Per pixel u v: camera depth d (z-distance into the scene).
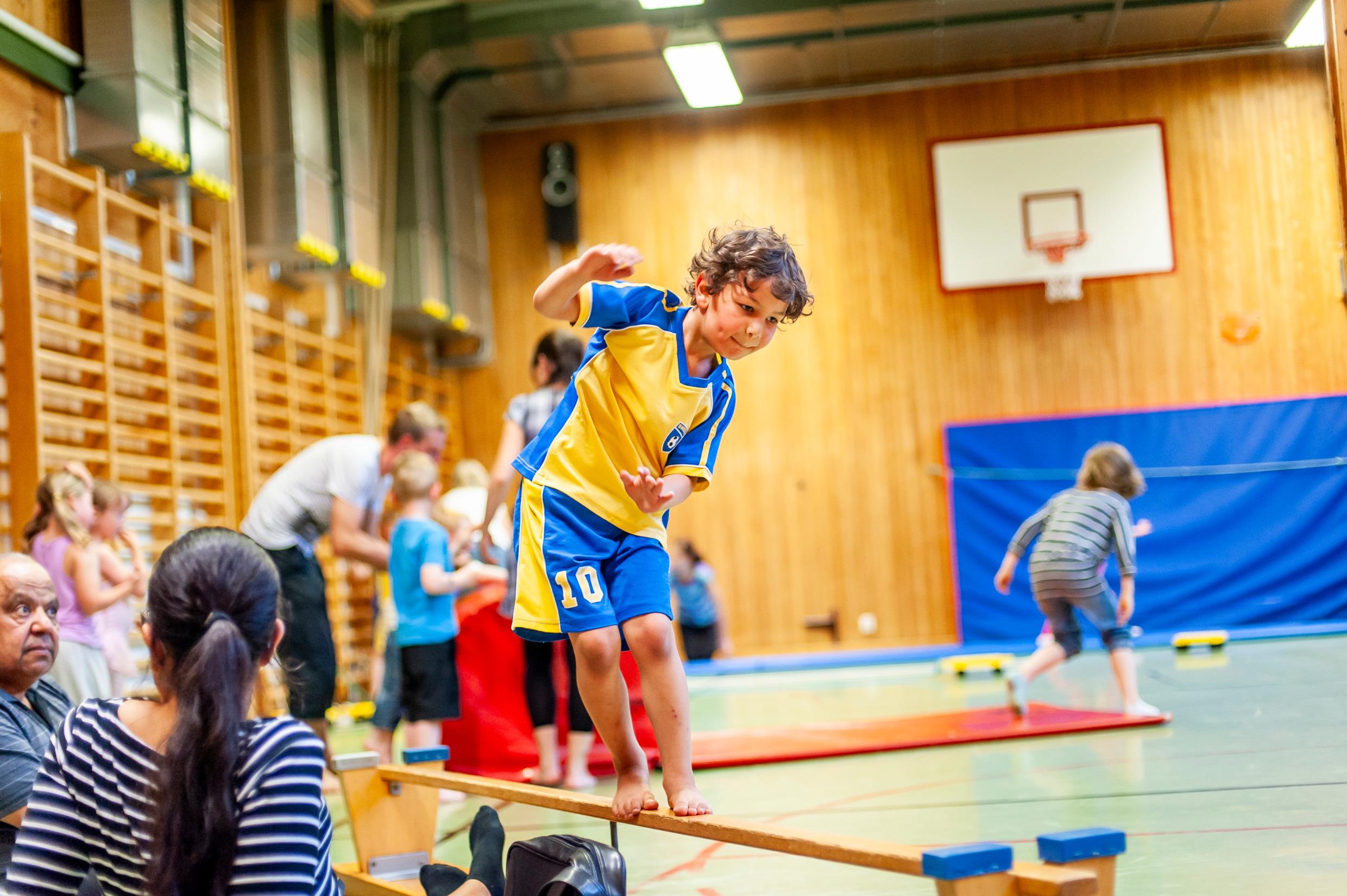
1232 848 2.57
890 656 8.45
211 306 6.62
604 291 2.01
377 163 9.02
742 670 8.41
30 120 5.40
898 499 9.61
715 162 10.05
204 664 1.37
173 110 5.93
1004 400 9.57
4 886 1.66
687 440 2.07
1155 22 9.02
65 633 3.83
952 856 1.33
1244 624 8.80
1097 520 4.67
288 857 1.37
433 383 9.94
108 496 4.37
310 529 3.90
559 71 9.45
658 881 2.67
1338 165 3.82
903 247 9.77
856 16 8.73
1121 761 3.75
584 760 3.95
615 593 2.02
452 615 4.08
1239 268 9.42
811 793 3.60
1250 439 9.00
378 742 4.43
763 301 1.95
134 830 1.40
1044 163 9.65
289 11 7.15
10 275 4.96
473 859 2.12
